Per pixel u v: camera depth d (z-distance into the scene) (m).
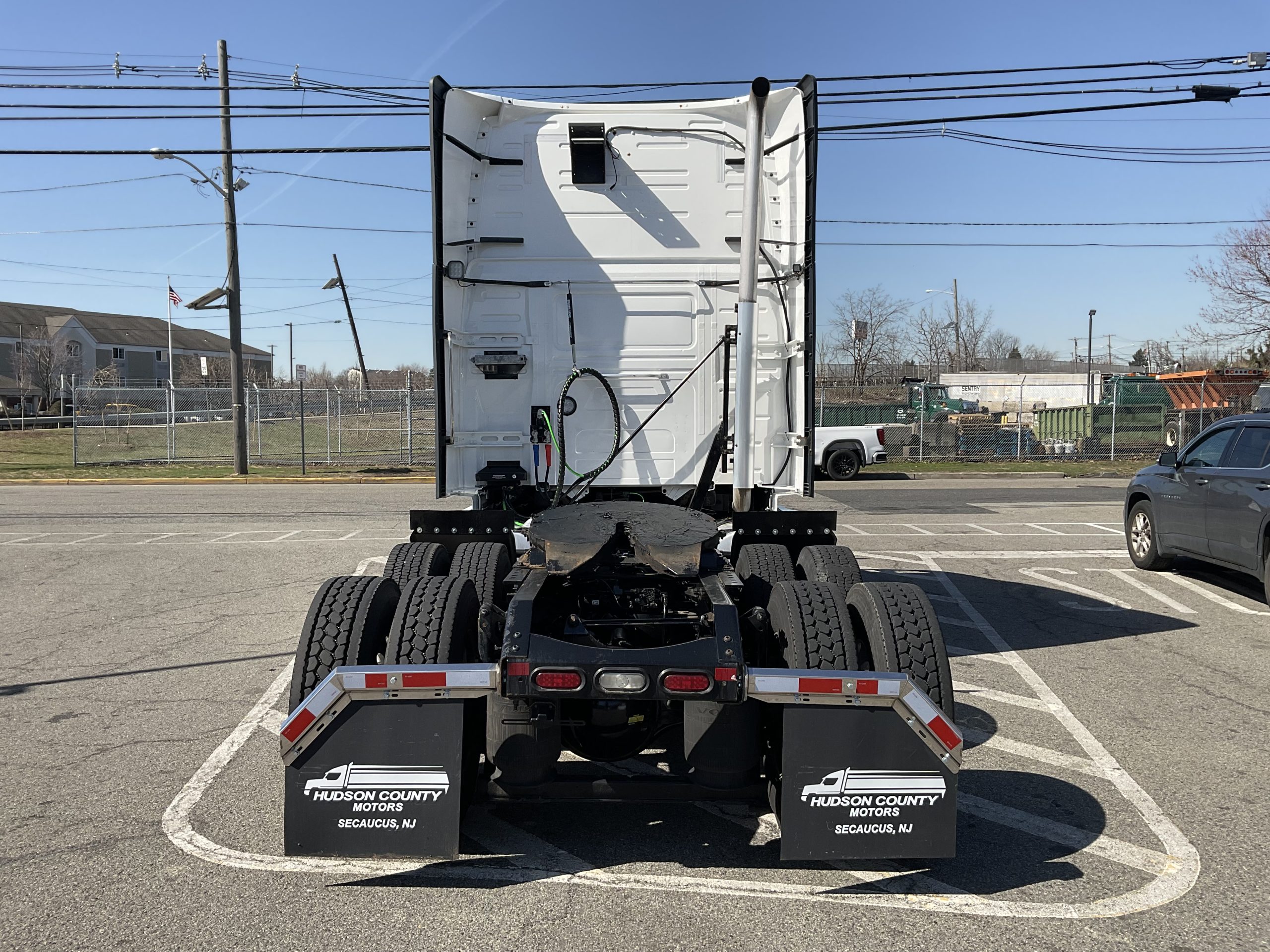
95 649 7.04
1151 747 4.99
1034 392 43.41
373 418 29.80
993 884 3.51
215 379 69.19
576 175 6.07
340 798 3.30
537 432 6.13
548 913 3.28
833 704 3.31
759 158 5.24
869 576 9.84
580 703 3.80
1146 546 10.15
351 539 12.62
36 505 17.19
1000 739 5.11
